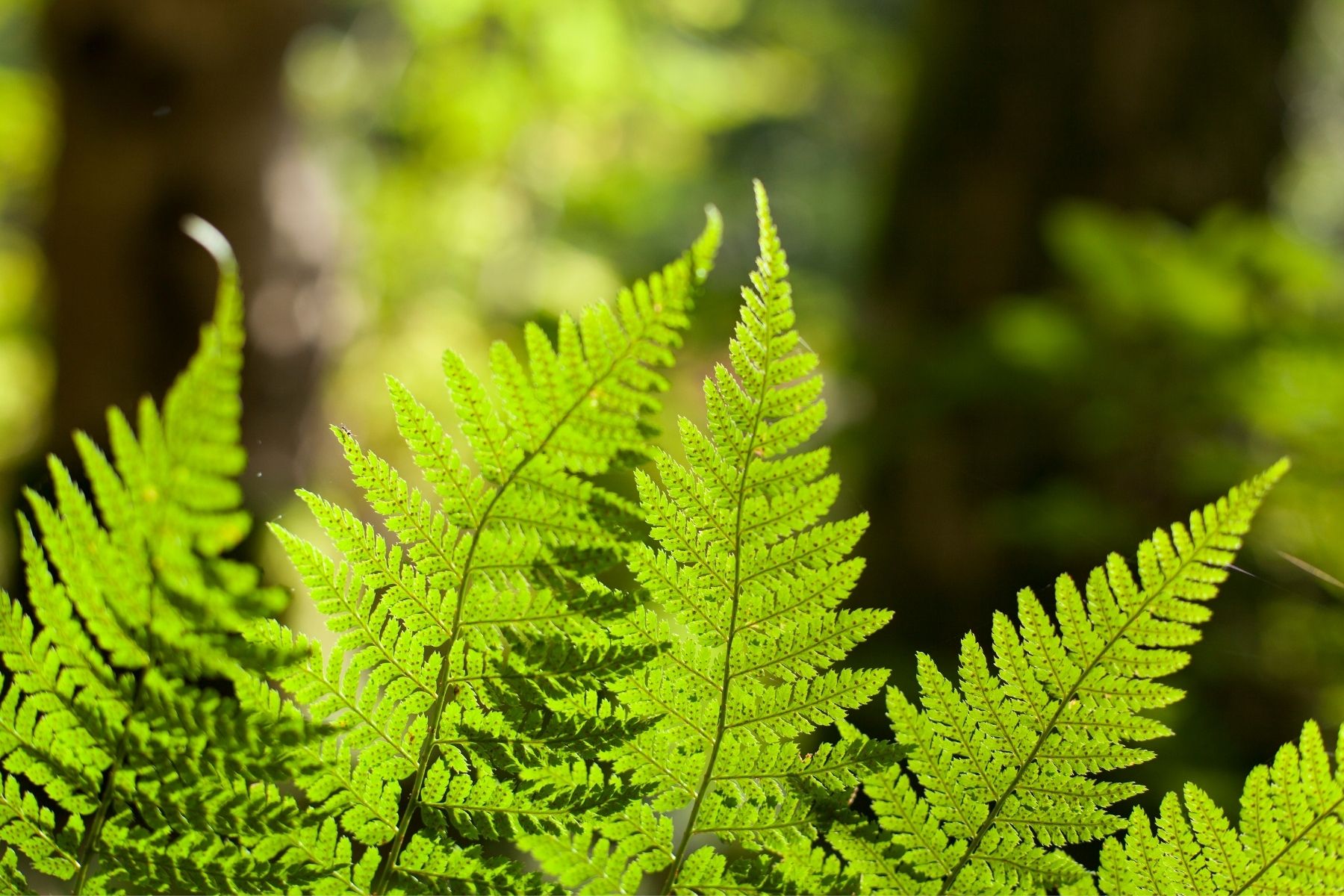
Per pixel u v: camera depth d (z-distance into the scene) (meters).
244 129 6.56
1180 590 1.46
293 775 1.44
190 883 1.44
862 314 6.52
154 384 6.45
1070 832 1.47
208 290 6.48
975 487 4.87
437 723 1.45
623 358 1.42
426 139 12.16
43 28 6.34
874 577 5.26
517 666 1.45
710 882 1.47
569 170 13.26
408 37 12.65
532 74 12.14
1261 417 3.46
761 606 1.47
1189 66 5.85
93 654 1.41
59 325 6.46
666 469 1.46
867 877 1.48
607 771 1.56
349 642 1.45
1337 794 1.46
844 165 19.66
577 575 1.45
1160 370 3.70
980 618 4.91
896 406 4.55
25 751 1.42
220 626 1.39
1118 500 4.29
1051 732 1.47
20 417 7.73
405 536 1.44
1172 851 1.47
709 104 13.14
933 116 6.41
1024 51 6.05
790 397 1.46
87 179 6.30
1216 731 2.88
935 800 1.48
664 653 1.47
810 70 17.14
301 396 6.80
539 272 12.47
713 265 1.42
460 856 1.46
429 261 11.58
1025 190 6.05
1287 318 3.64
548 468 1.43
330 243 7.39
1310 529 3.22
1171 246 3.86
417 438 1.44
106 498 1.38
